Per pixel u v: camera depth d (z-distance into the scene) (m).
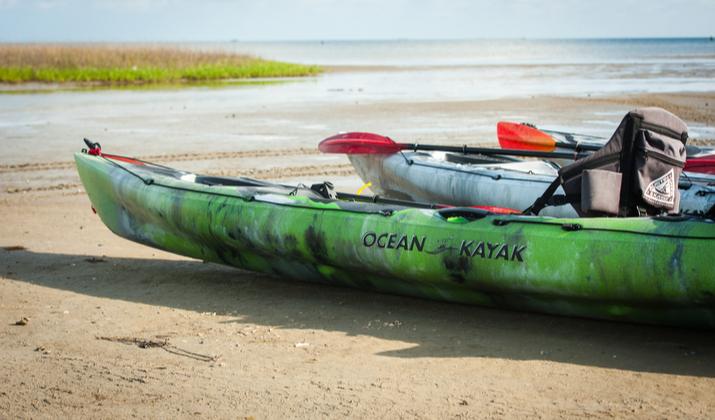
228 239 6.80
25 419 4.27
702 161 8.52
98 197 8.11
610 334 5.53
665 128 5.72
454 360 5.09
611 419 4.16
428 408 4.34
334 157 13.51
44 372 4.95
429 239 5.73
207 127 17.66
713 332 5.47
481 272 5.52
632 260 4.99
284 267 6.76
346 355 5.22
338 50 146.12
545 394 4.52
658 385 4.61
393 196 9.85
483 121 18.16
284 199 6.63
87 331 5.77
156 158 13.53
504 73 41.69
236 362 5.11
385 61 71.56
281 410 4.35
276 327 5.85
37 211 9.96
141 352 5.32
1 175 12.23
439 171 8.97
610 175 5.56
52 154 14.07
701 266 4.76
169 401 4.48
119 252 8.21
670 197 5.78
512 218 5.56
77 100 24.50
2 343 5.51
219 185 7.41
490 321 5.89
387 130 16.80
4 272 7.43
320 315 6.13
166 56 42.06
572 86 29.31
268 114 20.16
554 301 5.47
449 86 30.64
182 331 5.77
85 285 7.02
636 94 24.45
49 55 39.56
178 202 7.13
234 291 6.84
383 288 6.32
